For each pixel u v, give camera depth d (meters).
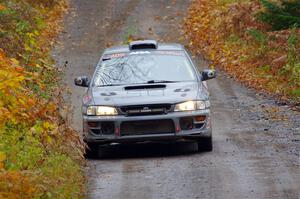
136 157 41.25
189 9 111.50
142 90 41.62
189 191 32.06
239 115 55.94
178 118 40.22
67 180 30.72
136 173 36.34
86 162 39.56
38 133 35.81
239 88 69.56
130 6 115.19
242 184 33.09
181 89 41.66
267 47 79.19
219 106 60.78
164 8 113.44
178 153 41.91
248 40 84.62
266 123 51.78
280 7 78.69
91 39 96.94
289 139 44.78
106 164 39.34
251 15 90.50
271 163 37.59
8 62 41.56
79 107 60.97
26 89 46.75
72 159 36.28
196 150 42.56
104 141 40.53
